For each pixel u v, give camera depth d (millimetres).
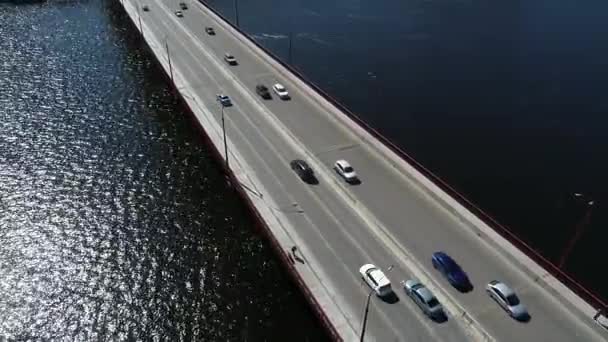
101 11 157375
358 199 67688
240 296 59906
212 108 90375
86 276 62938
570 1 167000
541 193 79938
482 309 51938
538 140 93438
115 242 67875
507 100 107312
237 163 74875
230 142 80125
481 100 107312
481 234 61438
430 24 147625
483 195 79375
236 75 103938
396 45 133375
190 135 91812
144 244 67500
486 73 119125
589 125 98125
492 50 131375
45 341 55312
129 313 58406
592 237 71250
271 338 54969
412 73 118812
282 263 60000
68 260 65062
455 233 61906
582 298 52938
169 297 60250
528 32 142500
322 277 55469
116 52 127125
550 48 132375
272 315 57312
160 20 136750
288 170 73688
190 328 56656
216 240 67812
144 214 72562
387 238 61094
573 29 144500
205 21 137250
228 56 109750
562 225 73500
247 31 140000
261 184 70375
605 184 81812
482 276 55781
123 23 147875
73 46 129875
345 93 109688
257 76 103750
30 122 94688
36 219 71375
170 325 57062
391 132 95625
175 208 73562
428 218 64438
